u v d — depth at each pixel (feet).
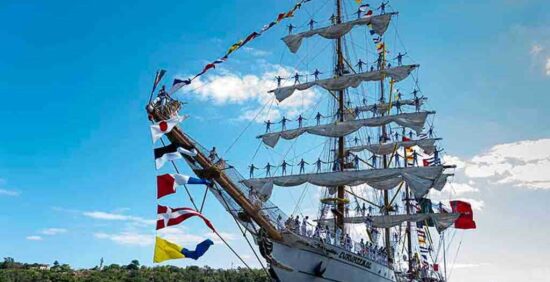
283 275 96.37
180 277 509.35
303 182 135.33
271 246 94.02
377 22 154.30
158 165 79.97
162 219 78.13
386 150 176.55
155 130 78.07
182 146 82.64
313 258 101.81
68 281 498.69
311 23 161.99
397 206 191.11
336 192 159.02
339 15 163.53
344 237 113.29
